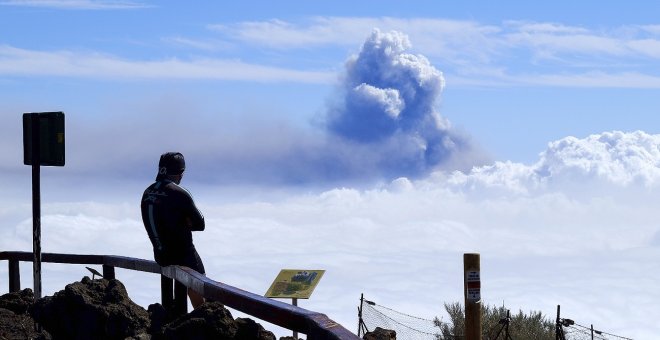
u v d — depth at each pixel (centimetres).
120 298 849
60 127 1054
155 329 831
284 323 571
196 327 649
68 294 855
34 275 1072
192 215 856
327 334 491
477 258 909
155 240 863
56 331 864
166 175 869
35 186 1072
